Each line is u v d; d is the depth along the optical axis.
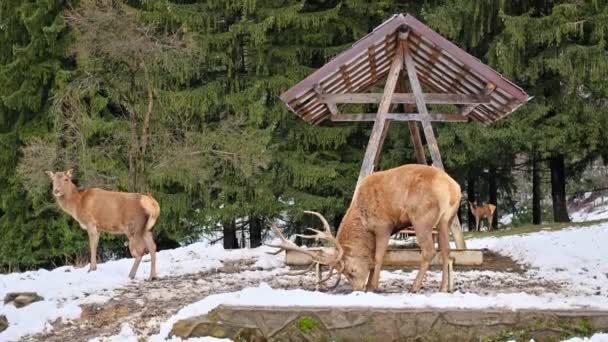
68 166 17.77
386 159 20.61
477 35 19.55
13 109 21.33
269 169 20.52
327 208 20.69
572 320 6.79
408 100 11.90
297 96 11.48
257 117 19.59
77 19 16.55
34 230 20.70
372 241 8.55
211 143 18.94
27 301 9.30
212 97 19.78
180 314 7.38
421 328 6.89
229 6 20.02
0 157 20.80
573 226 16.62
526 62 19.22
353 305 7.13
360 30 21.20
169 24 20.05
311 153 21.05
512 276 10.63
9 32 21.41
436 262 11.30
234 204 20.06
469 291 9.11
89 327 8.26
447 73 12.12
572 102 18.64
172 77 19.80
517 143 18.92
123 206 10.70
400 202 8.30
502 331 6.83
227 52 20.33
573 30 17.69
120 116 20.58
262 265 12.16
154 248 10.77
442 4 20.84
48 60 20.78
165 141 18.56
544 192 27.94
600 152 20.42
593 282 10.23
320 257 8.42
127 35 16.47
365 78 13.03
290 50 20.59
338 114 12.37
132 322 8.16
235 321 7.12
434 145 11.62
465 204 26.31
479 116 13.63
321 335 6.99
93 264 10.98
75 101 18.47
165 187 20.31
